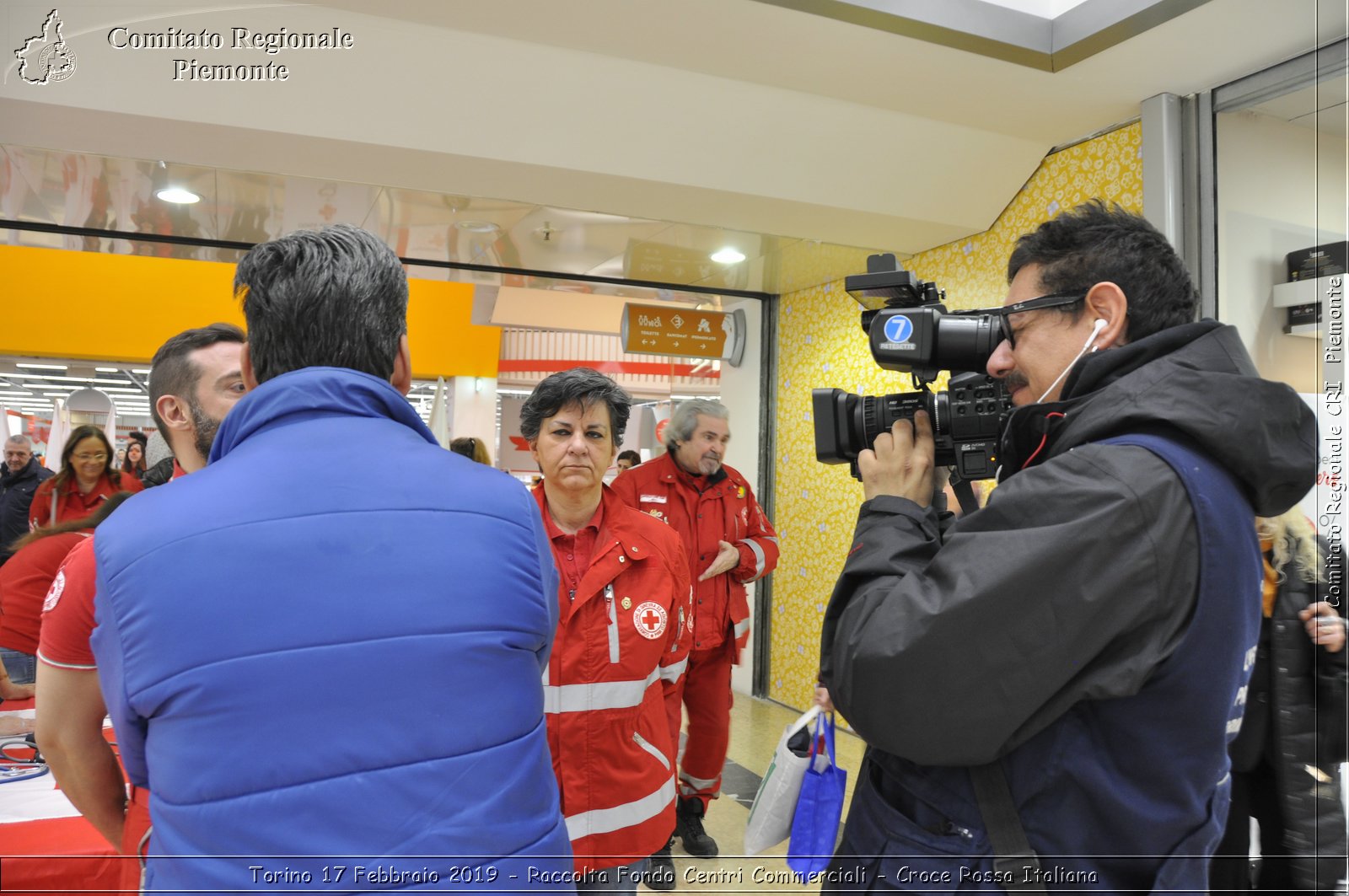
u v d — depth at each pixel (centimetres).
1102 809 86
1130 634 83
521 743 82
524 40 307
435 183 369
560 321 738
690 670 319
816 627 544
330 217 421
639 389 859
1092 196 377
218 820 71
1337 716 141
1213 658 83
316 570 77
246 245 464
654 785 176
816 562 547
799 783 139
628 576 180
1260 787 142
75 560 117
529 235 451
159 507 80
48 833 139
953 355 117
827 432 132
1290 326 308
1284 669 140
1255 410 86
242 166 348
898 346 118
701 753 315
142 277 712
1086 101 346
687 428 327
